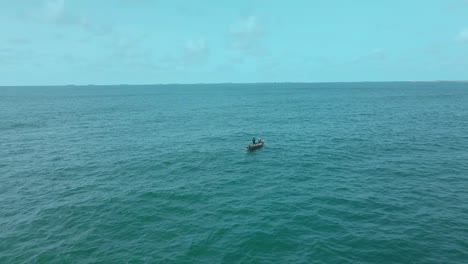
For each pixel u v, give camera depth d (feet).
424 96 509.35
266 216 82.53
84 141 179.73
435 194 94.43
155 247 68.54
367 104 383.45
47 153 152.46
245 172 121.19
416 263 61.05
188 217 82.79
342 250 66.03
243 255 65.05
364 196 94.22
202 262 62.95
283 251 66.28
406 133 185.68
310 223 78.07
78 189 104.27
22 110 350.84
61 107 390.01
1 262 64.13
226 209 87.45
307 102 435.53
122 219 81.92
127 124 243.81
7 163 135.64
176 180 112.37
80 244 70.28
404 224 76.28
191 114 309.22
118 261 63.72
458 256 62.85
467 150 143.33
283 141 174.81
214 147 163.22
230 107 380.17
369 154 141.18
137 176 117.29
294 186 104.58
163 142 175.83
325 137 181.68
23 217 84.07
